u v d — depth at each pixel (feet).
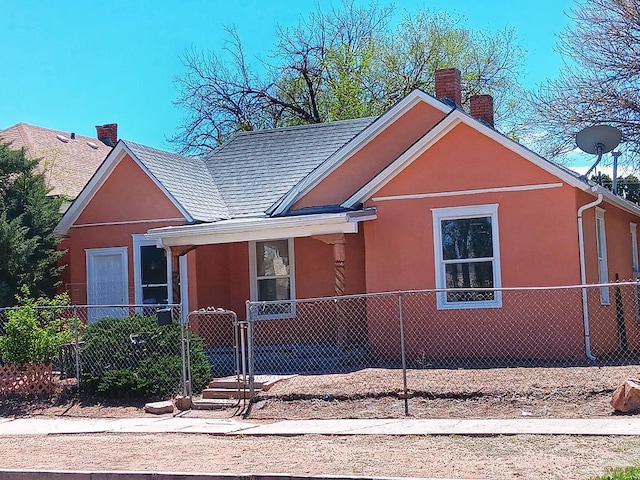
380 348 53.26
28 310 48.73
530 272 50.52
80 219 66.13
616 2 90.53
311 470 28.12
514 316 50.70
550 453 28.78
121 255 64.75
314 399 41.81
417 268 52.95
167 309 46.14
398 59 129.70
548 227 50.31
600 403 36.73
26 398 47.44
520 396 38.47
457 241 52.44
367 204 54.75
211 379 47.75
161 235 57.77
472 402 38.75
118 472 29.27
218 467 29.55
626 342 59.21
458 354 51.65
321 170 62.49
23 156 66.85
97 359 47.50
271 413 40.70
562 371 42.42
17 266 61.05
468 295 51.93
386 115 61.82
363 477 26.30
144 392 45.16
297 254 62.75
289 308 63.00
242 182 68.80
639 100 90.53
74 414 44.24
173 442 35.32
